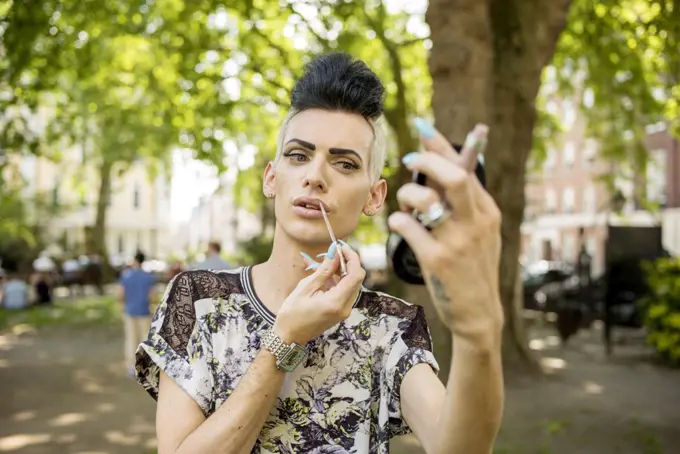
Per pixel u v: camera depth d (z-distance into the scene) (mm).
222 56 11867
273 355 1294
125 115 14531
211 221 39500
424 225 852
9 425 6613
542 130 16219
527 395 7887
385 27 12875
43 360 11000
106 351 12164
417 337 1510
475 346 911
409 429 1460
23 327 15891
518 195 8484
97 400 7832
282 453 1426
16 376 9445
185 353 1440
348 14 10344
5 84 9164
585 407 7379
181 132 13102
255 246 22281
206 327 1472
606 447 5918
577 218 37531
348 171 1498
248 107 14445
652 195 29469
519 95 8336
